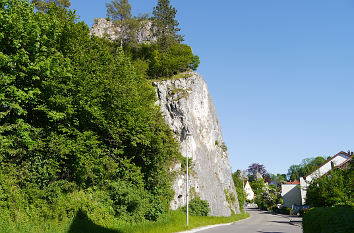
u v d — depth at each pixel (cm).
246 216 4738
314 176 2816
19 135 1420
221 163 4922
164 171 2591
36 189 1391
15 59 1425
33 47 1549
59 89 1683
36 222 1266
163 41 4506
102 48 2305
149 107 2656
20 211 1246
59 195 1506
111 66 2239
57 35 1856
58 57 1689
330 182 2470
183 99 3650
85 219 1536
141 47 4578
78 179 1788
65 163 1786
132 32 4491
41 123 1695
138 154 2455
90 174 1809
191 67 4628
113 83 2100
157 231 1798
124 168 2130
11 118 1500
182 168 3397
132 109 2169
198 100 4341
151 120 2533
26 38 1509
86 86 1831
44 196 1409
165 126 2675
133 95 2266
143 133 2291
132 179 2184
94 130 2088
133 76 2528
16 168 1396
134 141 2173
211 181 4019
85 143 1781
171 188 2814
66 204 1492
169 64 3956
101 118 1889
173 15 4822
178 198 3219
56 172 1741
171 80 3850
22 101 1527
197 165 3722
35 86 1605
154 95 3075
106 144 2212
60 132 1767
